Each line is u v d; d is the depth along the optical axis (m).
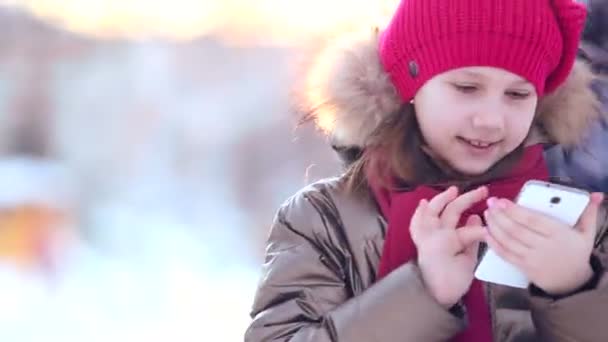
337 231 2.83
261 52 27.47
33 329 14.12
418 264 2.65
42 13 29.48
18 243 19.05
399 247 2.77
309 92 2.95
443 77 2.76
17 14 29.20
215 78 27.50
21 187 21.86
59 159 26.73
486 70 2.73
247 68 27.25
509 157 2.81
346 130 2.85
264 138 24.80
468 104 2.73
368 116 2.83
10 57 28.56
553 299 2.61
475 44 2.73
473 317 2.78
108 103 27.78
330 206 2.85
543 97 2.89
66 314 14.89
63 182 23.92
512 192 2.79
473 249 2.66
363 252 2.81
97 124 27.42
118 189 24.91
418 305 2.62
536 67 2.76
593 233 2.59
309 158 23.92
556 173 3.12
